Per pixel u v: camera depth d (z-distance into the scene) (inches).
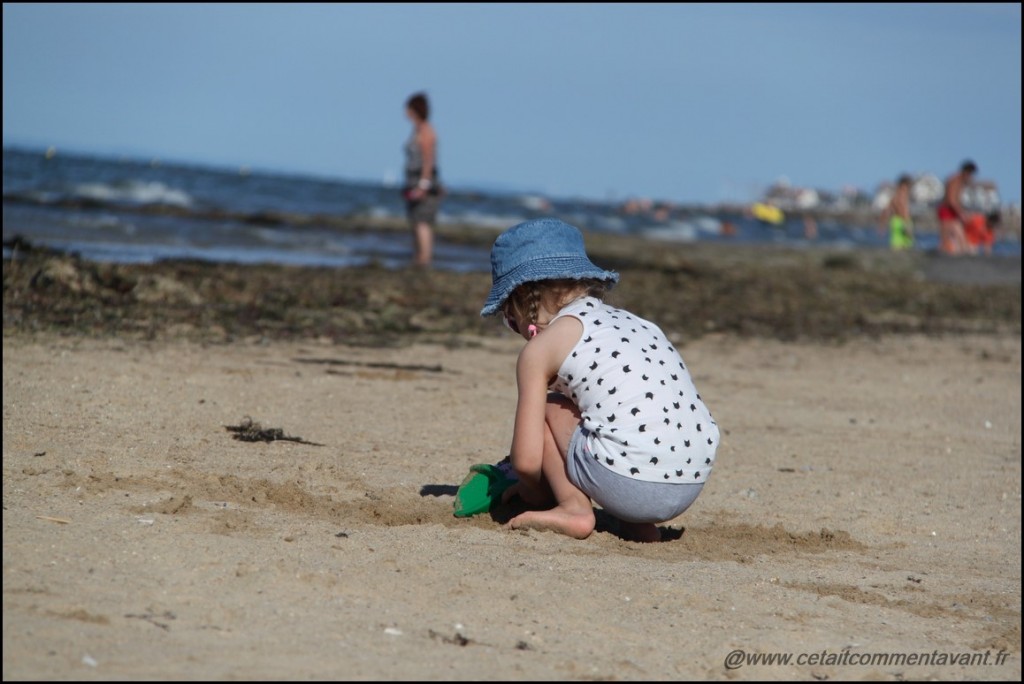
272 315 1374.3
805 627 466.6
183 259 1775.3
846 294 2316.7
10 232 2126.0
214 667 362.3
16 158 5482.3
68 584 431.8
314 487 640.4
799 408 1074.1
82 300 1294.3
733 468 805.9
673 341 1499.8
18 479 589.3
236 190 5118.1
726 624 461.4
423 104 2225.6
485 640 417.4
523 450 582.6
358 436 794.2
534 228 605.9
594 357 578.6
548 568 517.0
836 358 1439.5
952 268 3100.4
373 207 4650.6
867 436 960.3
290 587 455.2
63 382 855.7
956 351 1574.8
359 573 482.0
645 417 568.1
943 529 678.5
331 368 1072.2
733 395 1119.0
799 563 577.3
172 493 593.0
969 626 488.7
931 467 853.8
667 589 500.1
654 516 577.3
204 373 967.6
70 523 514.9
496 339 1391.5
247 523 545.0
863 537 648.4
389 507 605.0
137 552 479.8
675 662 411.8
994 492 783.7
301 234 2854.3
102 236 2285.9
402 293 1706.4
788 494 737.6
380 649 395.5
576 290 609.9
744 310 1919.3
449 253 2792.8
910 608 509.7
